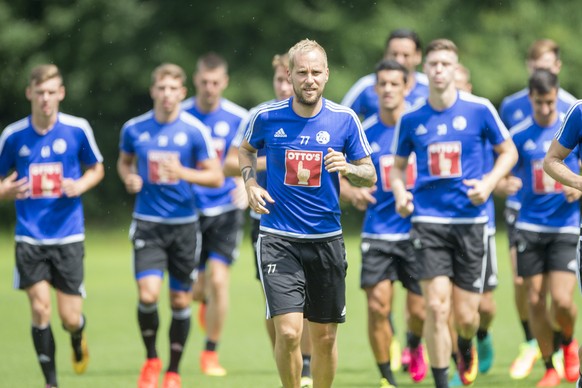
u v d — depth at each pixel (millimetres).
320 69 25000
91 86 114062
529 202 35031
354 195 34688
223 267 40750
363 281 34125
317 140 25641
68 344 47594
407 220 34312
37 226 33156
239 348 45156
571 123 25812
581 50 113250
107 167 117938
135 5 110875
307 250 25781
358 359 41000
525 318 37188
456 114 31297
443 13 110562
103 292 65375
